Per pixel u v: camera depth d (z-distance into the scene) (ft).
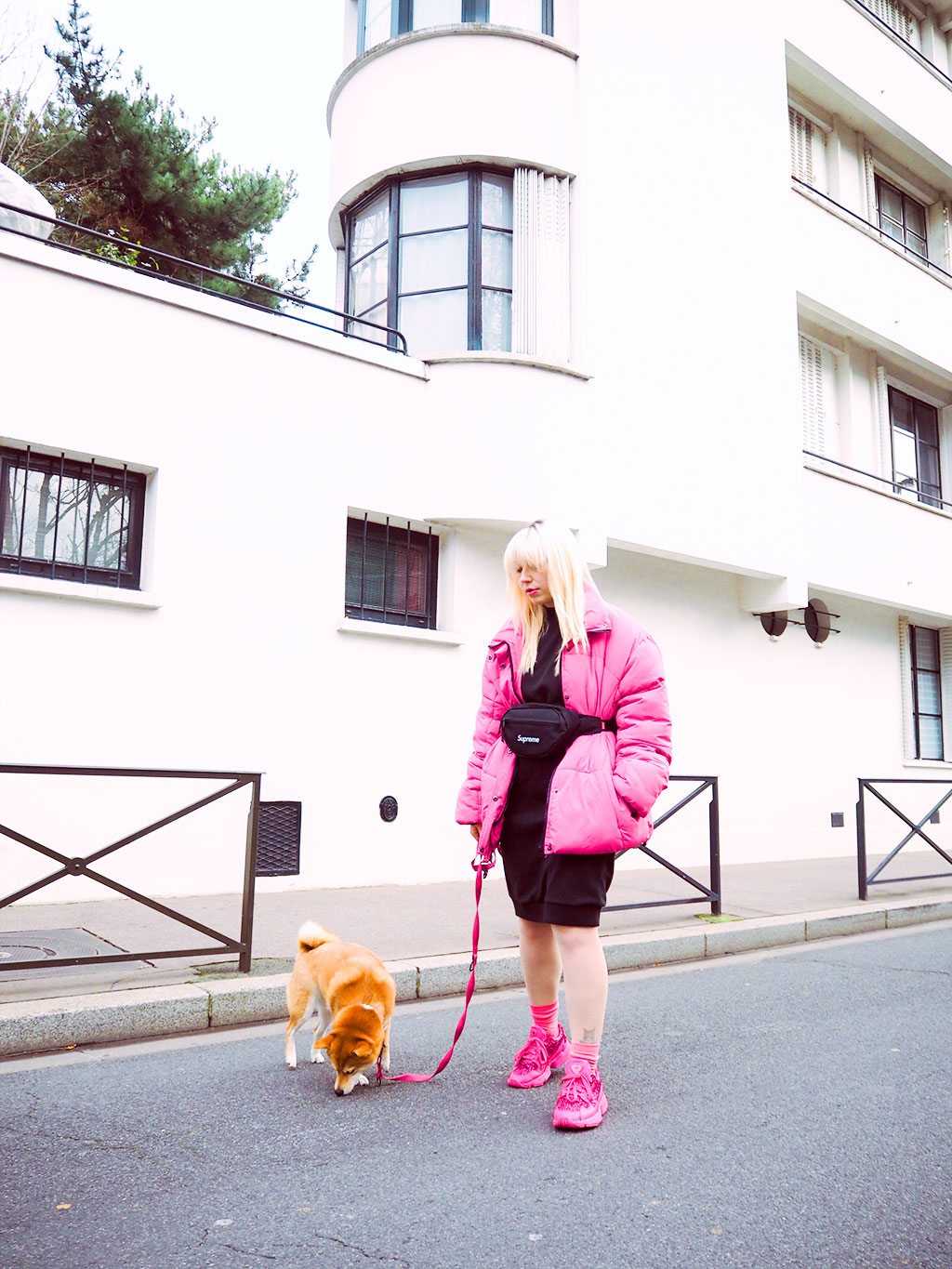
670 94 34.71
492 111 30.25
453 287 30.32
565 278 30.83
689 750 35.81
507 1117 10.25
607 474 30.71
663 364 33.01
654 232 33.35
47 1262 7.10
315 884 25.29
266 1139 9.61
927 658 49.62
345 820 25.98
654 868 33.14
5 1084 11.39
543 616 10.59
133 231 49.42
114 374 23.02
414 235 30.89
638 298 32.48
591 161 31.55
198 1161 9.04
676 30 35.37
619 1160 9.09
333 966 11.75
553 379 29.68
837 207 43.27
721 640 37.52
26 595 21.27
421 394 28.68
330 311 26.89
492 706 11.24
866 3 50.62
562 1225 7.74
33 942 16.81
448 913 21.75
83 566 22.91
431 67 30.58
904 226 51.37
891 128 47.44
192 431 24.16
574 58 31.78
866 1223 7.87
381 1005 11.40
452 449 28.37
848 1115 10.49
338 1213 7.95
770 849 38.37
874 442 47.14
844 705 43.04
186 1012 13.96
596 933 10.28
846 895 27.40
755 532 35.68
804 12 42.14
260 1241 7.45
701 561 34.19
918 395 51.21
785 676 40.19
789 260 39.09
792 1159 9.19
